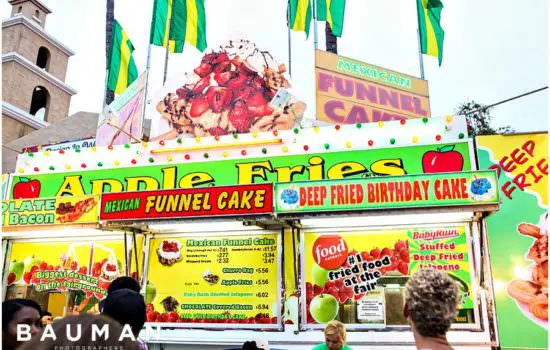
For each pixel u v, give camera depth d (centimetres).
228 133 823
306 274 618
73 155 776
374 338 570
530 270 546
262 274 634
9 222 637
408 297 200
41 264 725
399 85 1014
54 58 2856
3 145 1555
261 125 816
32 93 2642
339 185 516
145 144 743
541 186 570
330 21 1152
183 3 1170
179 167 715
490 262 557
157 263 673
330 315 596
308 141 676
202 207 550
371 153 645
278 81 834
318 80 934
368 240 609
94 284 697
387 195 498
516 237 560
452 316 191
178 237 677
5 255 737
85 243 719
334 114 925
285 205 526
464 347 535
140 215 570
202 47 1152
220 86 852
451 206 477
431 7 1190
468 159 606
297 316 600
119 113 997
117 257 699
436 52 1174
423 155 624
